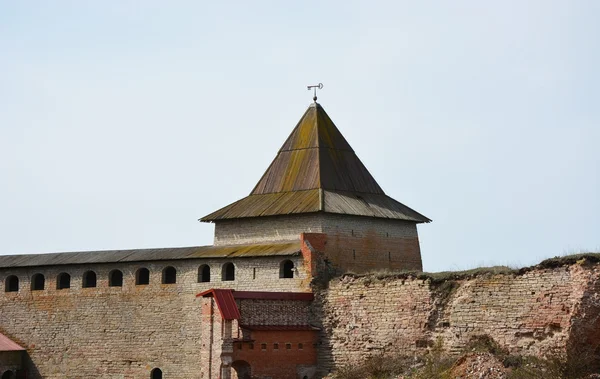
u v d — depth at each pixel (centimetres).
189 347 8481
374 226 8756
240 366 7406
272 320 7588
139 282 8912
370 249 8675
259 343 7406
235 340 7275
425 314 7200
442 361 6869
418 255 9194
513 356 6569
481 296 6931
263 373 7400
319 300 7806
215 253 8494
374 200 8988
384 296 7444
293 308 7725
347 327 7612
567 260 6562
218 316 7306
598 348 6406
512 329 6750
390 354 7338
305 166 8912
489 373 6381
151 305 8750
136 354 8756
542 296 6638
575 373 6231
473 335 6931
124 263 8938
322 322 7756
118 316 8900
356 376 7200
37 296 9356
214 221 8844
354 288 7619
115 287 8962
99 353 8956
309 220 8356
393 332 7350
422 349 7188
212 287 8438
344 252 8431
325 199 8444
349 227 8519
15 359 9288
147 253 8962
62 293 9225
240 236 8738
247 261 8269
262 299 7562
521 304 6731
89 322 9050
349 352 7562
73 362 9081
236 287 8288
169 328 8625
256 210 8675
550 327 6575
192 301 8538
